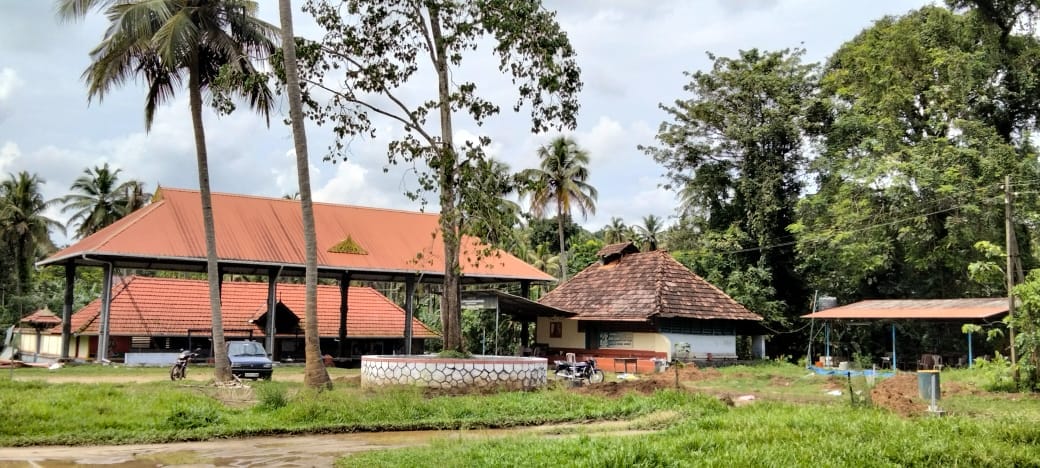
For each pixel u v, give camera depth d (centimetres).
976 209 3031
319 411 1384
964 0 3466
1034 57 3347
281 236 3259
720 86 3959
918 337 3541
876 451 943
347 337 3716
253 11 2109
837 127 3675
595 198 5175
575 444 1026
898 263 3722
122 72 2019
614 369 3022
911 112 3578
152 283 3534
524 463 912
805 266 3750
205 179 2053
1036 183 3055
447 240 1973
